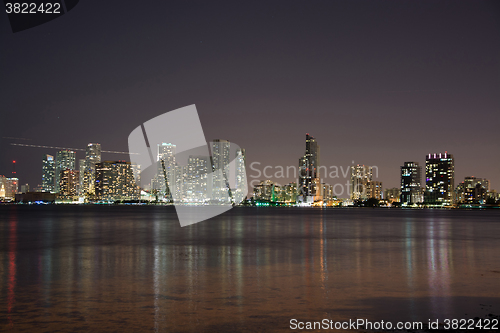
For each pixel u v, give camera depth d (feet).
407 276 61.41
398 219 357.20
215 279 58.95
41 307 43.11
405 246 109.70
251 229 188.44
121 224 229.86
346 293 49.55
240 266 71.77
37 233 157.38
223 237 139.74
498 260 80.02
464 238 139.13
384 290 51.21
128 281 57.41
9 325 37.01
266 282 56.65
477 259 81.51
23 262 77.00
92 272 65.26
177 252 93.66
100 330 35.58
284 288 52.54
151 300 46.06
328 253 92.27
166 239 129.80
